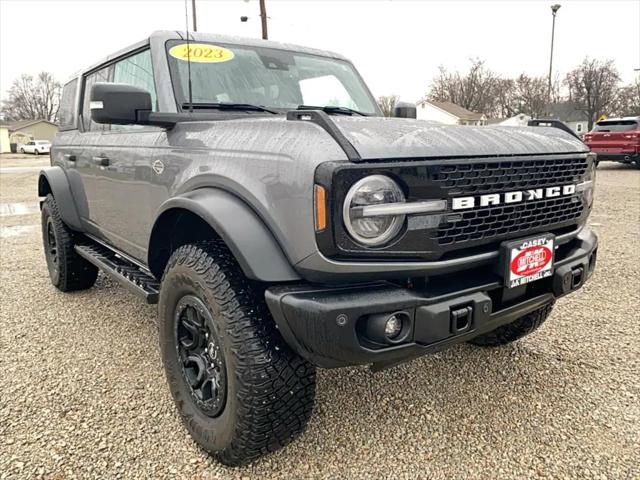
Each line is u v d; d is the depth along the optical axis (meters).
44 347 3.36
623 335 3.47
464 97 63.12
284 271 1.85
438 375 2.94
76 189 3.93
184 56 2.89
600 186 12.34
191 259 2.13
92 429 2.43
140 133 2.91
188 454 2.25
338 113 3.29
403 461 2.20
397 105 3.95
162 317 2.39
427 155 1.83
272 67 3.20
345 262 1.75
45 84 84.19
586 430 2.40
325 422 2.48
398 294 1.81
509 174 2.01
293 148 1.84
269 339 1.95
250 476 2.11
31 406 2.63
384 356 1.80
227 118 2.67
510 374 2.94
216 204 2.00
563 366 3.03
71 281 4.36
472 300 1.92
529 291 2.23
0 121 85.19
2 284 4.82
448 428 2.43
